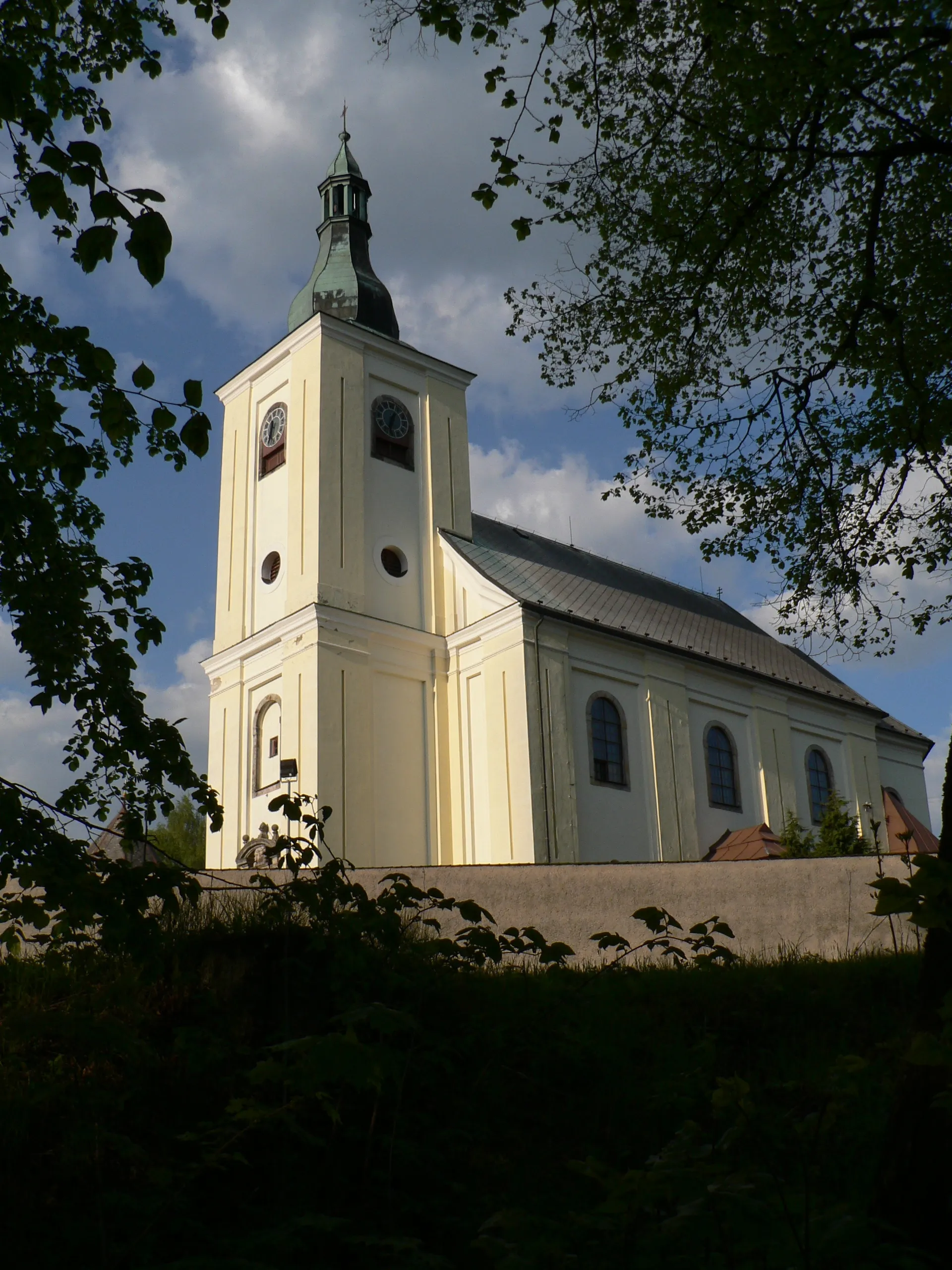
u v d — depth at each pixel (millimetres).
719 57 10500
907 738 42906
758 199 11133
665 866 13625
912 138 11086
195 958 8273
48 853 6113
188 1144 6688
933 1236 4977
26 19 7590
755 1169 4484
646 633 33688
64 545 9016
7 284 6594
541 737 29062
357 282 35188
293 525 31109
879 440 12367
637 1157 7402
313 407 31703
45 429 7660
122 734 8875
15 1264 5637
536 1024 8523
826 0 9344
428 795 30234
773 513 12500
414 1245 4531
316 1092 5234
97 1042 5078
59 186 4859
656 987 9867
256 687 31141
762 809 34938
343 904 7211
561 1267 4293
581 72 10867
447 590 32344
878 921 12625
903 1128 5164
